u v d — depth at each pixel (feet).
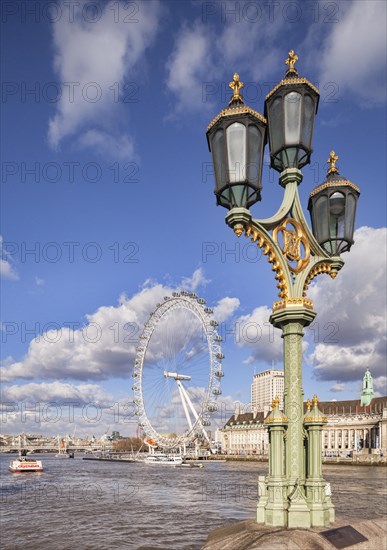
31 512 155.84
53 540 109.29
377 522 25.43
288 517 24.48
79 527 126.62
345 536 23.07
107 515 148.56
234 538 23.39
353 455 527.81
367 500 182.09
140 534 116.57
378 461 484.33
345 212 28.55
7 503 180.86
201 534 116.37
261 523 25.57
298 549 21.47
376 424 585.22
